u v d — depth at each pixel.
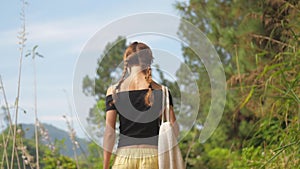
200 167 11.21
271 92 7.62
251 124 12.05
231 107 11.81
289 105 6.64
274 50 9.22
